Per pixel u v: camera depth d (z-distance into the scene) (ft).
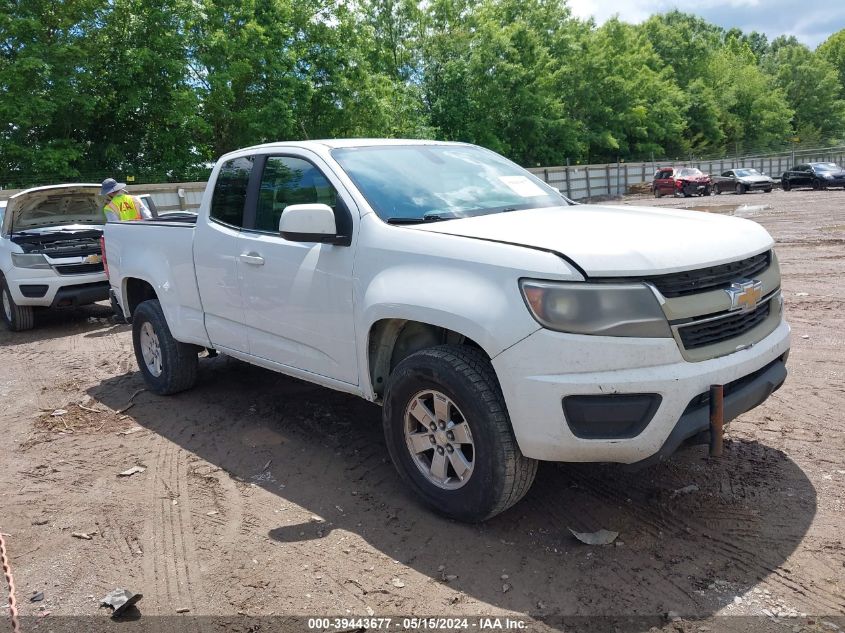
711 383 9.82
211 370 21.01
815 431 14.16
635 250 9.75
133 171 86.79
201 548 11.06
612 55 167.63
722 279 10.40
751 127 220.02
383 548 10.71
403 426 11.58
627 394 9.41
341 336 12.60
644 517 11.18
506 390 9.86
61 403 19.29
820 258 36.88
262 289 14.26
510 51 135.13
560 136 149.69
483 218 12.01
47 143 79.30
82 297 30.96
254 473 13.78
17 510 12.74
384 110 104.58
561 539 10.68
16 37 74.90
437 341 12.07
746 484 12.08
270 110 90.43
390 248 11.55
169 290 17.37
